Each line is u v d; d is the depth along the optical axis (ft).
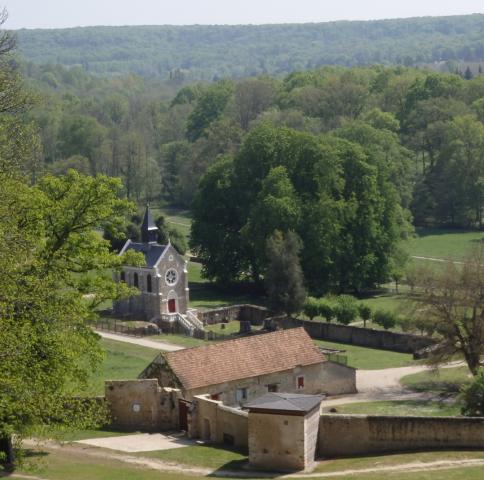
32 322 189.16
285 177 527.81
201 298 528.22
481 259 351.46
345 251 525.34
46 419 198.08
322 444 230.89
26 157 226.58
